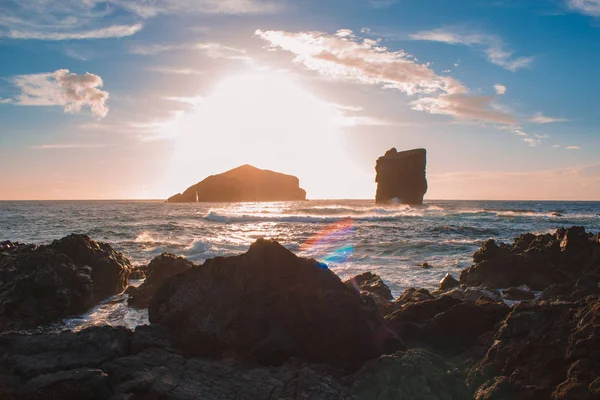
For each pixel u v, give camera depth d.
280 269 9.75
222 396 7.45
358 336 9.16
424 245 30.55
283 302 9.25
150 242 32.44
